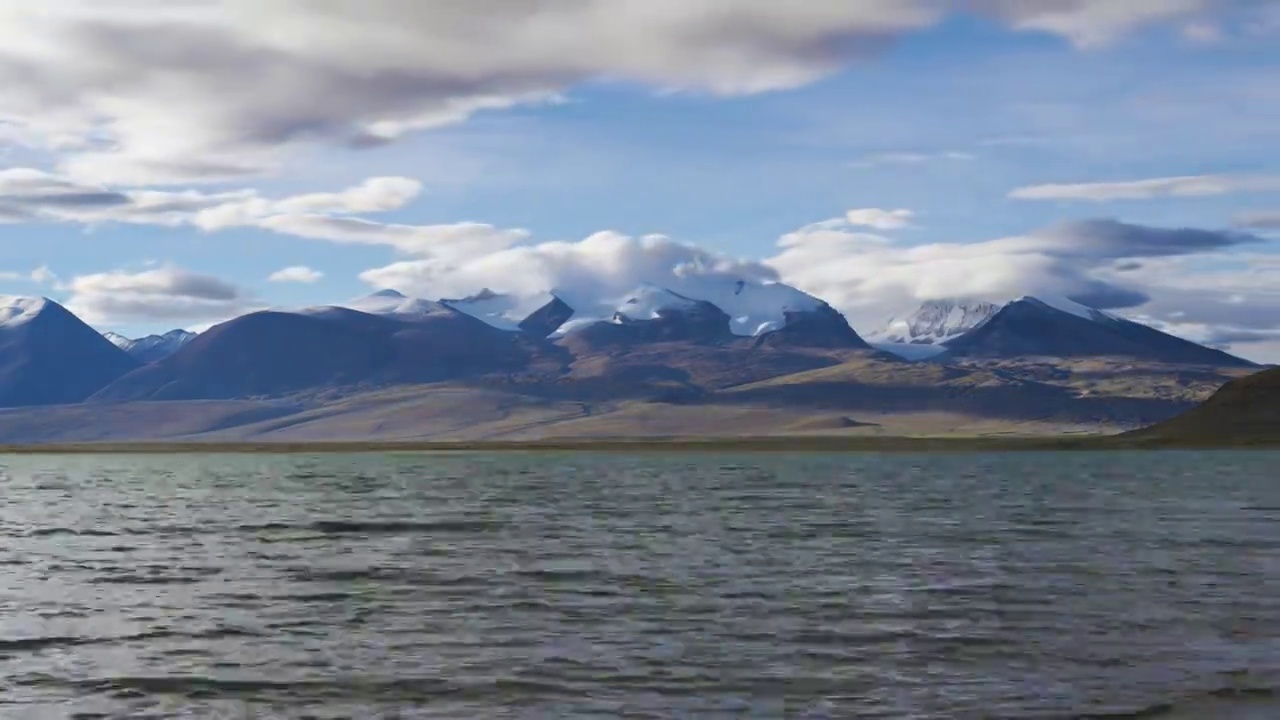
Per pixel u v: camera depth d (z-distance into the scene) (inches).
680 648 1552.7
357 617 1788.9
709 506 4055.1
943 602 1894.7
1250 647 1547.7
